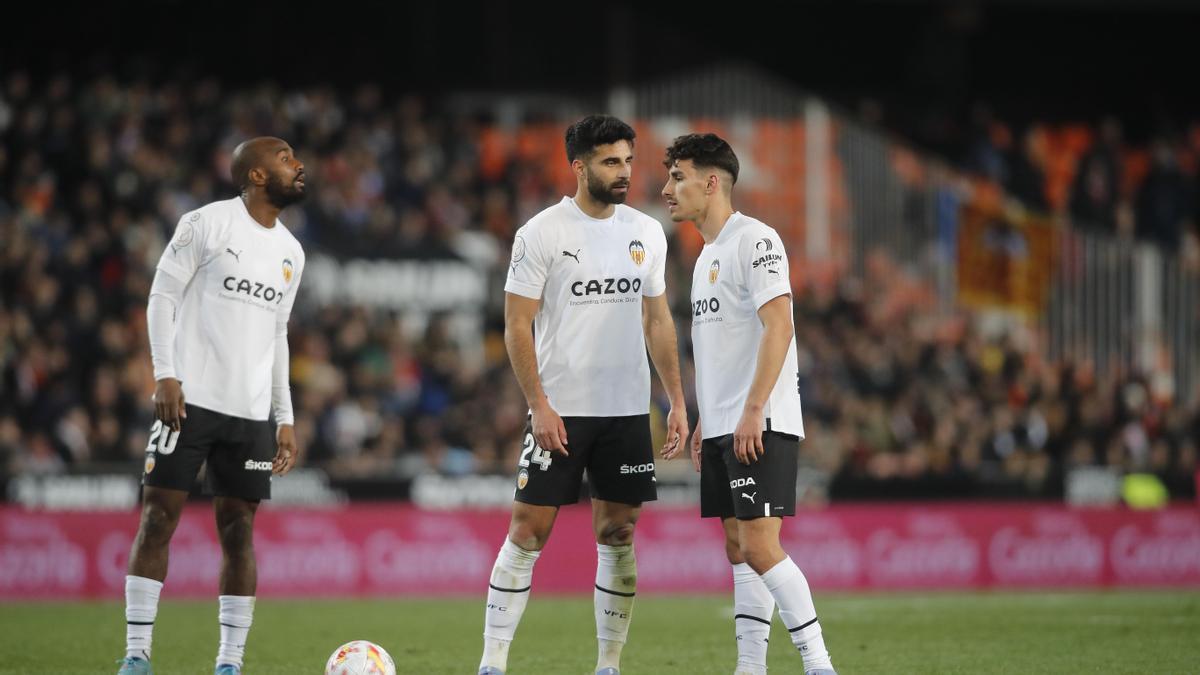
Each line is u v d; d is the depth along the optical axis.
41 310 55.03
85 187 61.25
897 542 49.00
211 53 77.88
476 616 37.84
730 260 21.59
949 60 86.12
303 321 58.62
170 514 22.39
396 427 53.19
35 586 43.72
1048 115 84.38
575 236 21.91
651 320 23.12
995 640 31.11
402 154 69.25
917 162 71.56
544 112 77.19
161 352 22.25
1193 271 67.50
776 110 73.38
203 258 22.72
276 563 45.28
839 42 86.06
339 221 62.84
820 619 36.09
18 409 50.28
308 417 52.28
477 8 79.38
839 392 57.59
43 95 67.75
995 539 49.56
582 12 78.62
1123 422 60.31
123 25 76.75
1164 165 77.38
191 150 65.25
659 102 74.12
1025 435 58.44
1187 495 51.38
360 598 44.56
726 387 21.58
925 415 58.59
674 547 47.56
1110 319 67.69
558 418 21.38
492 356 61.94
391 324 58.53
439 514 46.91
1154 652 28.70
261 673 25.95
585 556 47.22
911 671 25.91
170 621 35.84
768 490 20.98
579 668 26.92
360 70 79.19
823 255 70.56
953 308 69.12
